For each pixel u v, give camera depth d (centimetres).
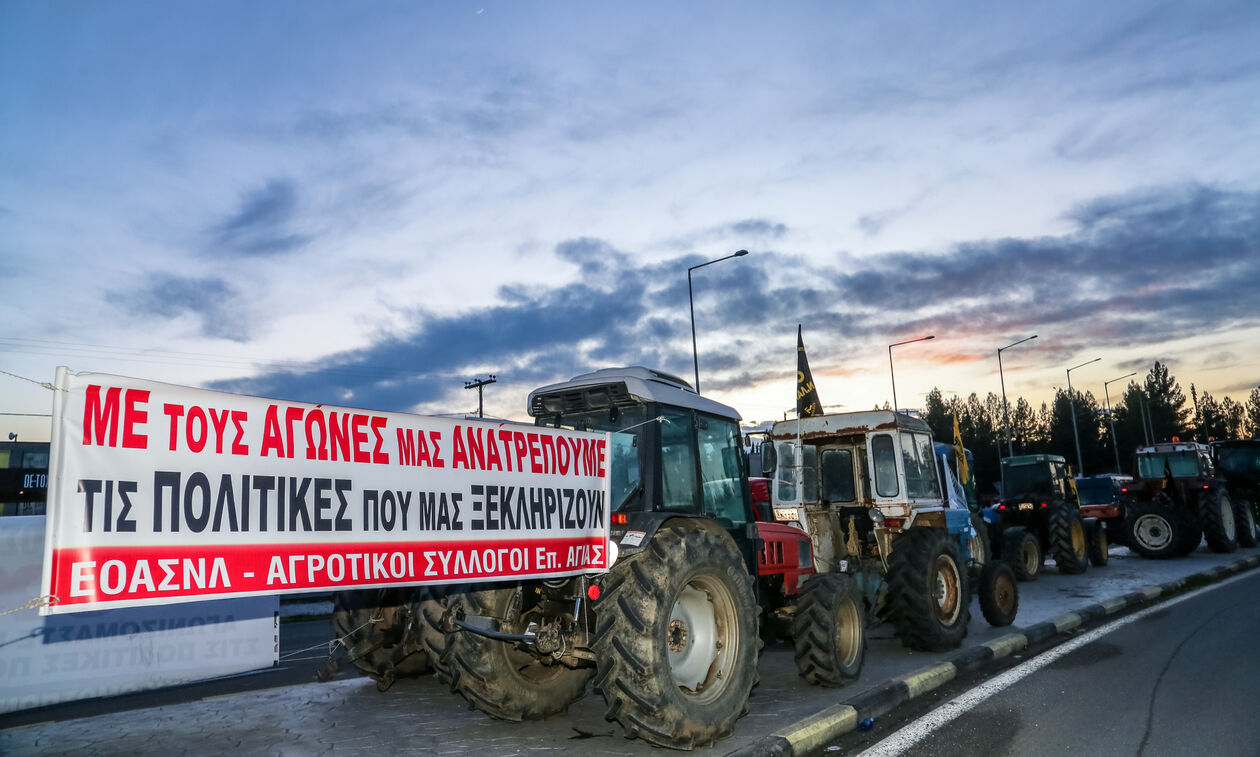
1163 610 1122
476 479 450
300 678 825
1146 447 2083
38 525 649
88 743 550
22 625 628
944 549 862
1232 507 2003
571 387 596
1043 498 1614
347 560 386
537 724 593
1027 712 618
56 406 302
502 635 529
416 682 764
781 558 740
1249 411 10406
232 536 346
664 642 505
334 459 387
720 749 517
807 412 1509
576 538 504
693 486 614
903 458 926
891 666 770
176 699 718
